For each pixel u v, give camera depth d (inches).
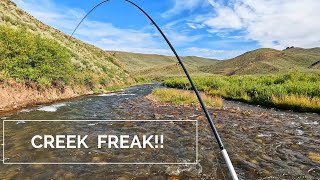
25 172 229.9
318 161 255.3
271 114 519.5
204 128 395.2
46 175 224.2
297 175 223.5
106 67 1695.4
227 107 616.4
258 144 312.0
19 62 667.4
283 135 352.8
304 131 375.9
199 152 285.6
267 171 231.9
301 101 583.5
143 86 1834.4
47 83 751.1
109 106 634.2
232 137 343.0
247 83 1010.1
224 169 237.6
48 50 818.8
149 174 227.6
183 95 758.5
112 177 221.6
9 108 554.9
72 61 1084.5
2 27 700.7
